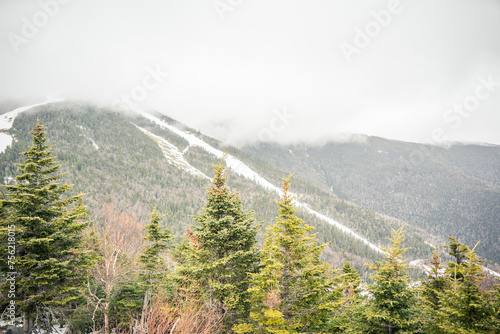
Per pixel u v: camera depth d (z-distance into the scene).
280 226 10.55
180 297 11.22
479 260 9.55
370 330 9.94
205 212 13.75
